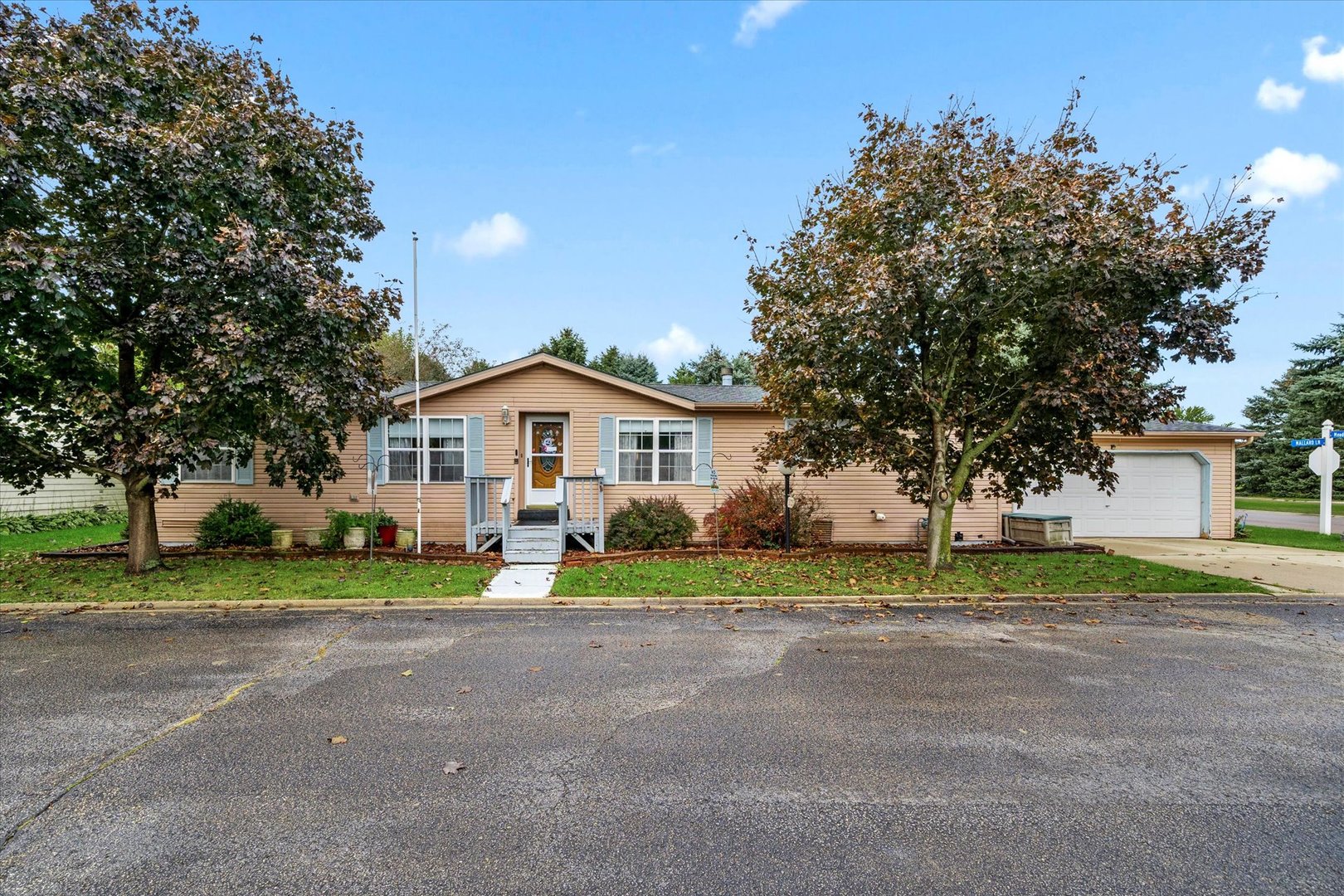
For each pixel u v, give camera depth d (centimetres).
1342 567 1012
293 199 898
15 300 671
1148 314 812
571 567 959
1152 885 243
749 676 498
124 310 828
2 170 664
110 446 812
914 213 853
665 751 362
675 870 250
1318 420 2586
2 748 361
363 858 258
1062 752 362
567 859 258
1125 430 853
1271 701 446
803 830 280
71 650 564
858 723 403
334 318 804
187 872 248
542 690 465
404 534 1184
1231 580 888
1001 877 247
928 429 1002
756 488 1205
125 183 743
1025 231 721
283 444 875
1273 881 247
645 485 1271
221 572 891
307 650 569
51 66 720
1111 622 682
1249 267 743
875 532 1303
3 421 833
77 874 246
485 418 1248
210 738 376
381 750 362
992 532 1322
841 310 772
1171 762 350
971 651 569
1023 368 891
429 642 598
